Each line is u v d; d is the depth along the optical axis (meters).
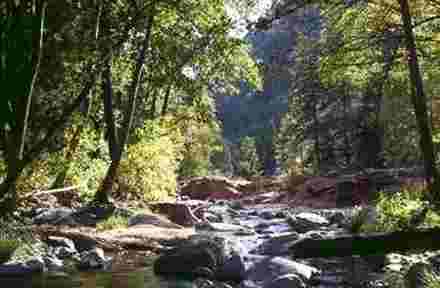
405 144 35.44
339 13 14.80
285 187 38.38
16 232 11.62
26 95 11.61
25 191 18.31
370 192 28.39
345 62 15.23
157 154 23.34
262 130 111.25
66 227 14.28
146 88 29.67
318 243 10.98
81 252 11.79
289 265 9.28
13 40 13.26
